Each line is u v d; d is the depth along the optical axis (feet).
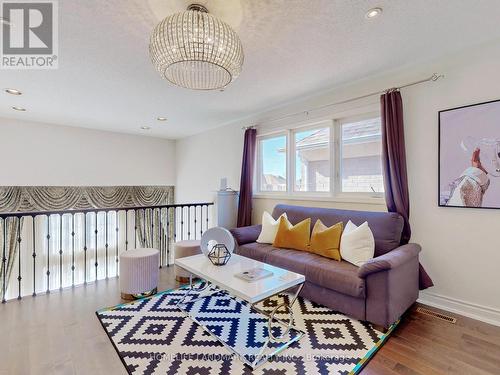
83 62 8.20
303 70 8.86
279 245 10.02
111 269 19.81
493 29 6.66
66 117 14.69
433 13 6.00
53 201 16.51
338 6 5.71
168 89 10.46
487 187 7.20
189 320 7.32
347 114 10.25
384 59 8.16
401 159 8.46
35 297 8.89
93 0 5.46
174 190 21.49
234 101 11.95
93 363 5.57
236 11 5.83
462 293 7.70
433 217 8.19
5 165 14.82
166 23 5.03
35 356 5.78
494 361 5.61
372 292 6.72
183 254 10.50
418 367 5.41
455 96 7.76
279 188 13.29
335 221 9.65
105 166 18.20
